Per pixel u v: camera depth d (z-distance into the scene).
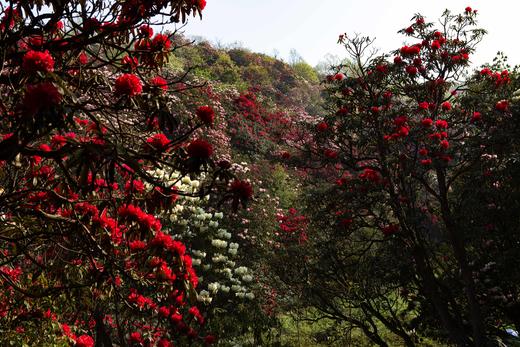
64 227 3.49
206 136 15.67
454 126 7.90
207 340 8.63
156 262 3.41
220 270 11.47
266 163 17.62
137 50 3.53
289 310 11.17
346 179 7.63
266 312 10.98
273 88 33.66
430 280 7.18
